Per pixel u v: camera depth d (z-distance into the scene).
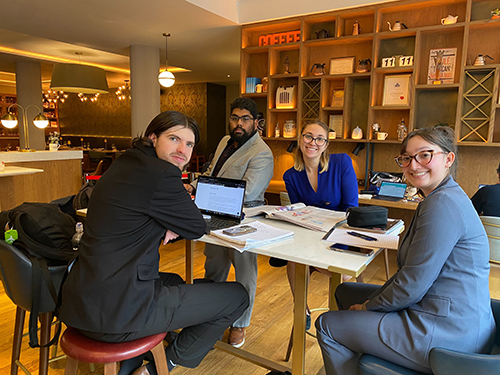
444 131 1.37
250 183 2.27
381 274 3.62
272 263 2.16
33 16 4.78
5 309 2.73
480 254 1.23
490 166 3.95
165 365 1.46
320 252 1.44
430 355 1.10
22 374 1.97
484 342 1.22
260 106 5.48
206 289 1.56
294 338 1.60
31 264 1.50
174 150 1.51
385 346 1.28
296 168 2.42
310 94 4.74
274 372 1.91
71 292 1.31
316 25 4.79
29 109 8.70
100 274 1.27
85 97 12.09
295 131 4.94
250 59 5.37
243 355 1.86
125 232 1.31
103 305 1.27
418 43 3.96
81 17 4.81
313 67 4.66
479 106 3.81
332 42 4.54
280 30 5.11
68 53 7.88
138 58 6.31
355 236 1.62
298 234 1.71
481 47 3.87
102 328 1.27
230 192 1.91
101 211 1.31
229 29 5.29
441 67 4.04
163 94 11.70
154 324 1.36
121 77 10.94
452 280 1.22
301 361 1.60
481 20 3.67
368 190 4.12
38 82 8.75
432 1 3.90
